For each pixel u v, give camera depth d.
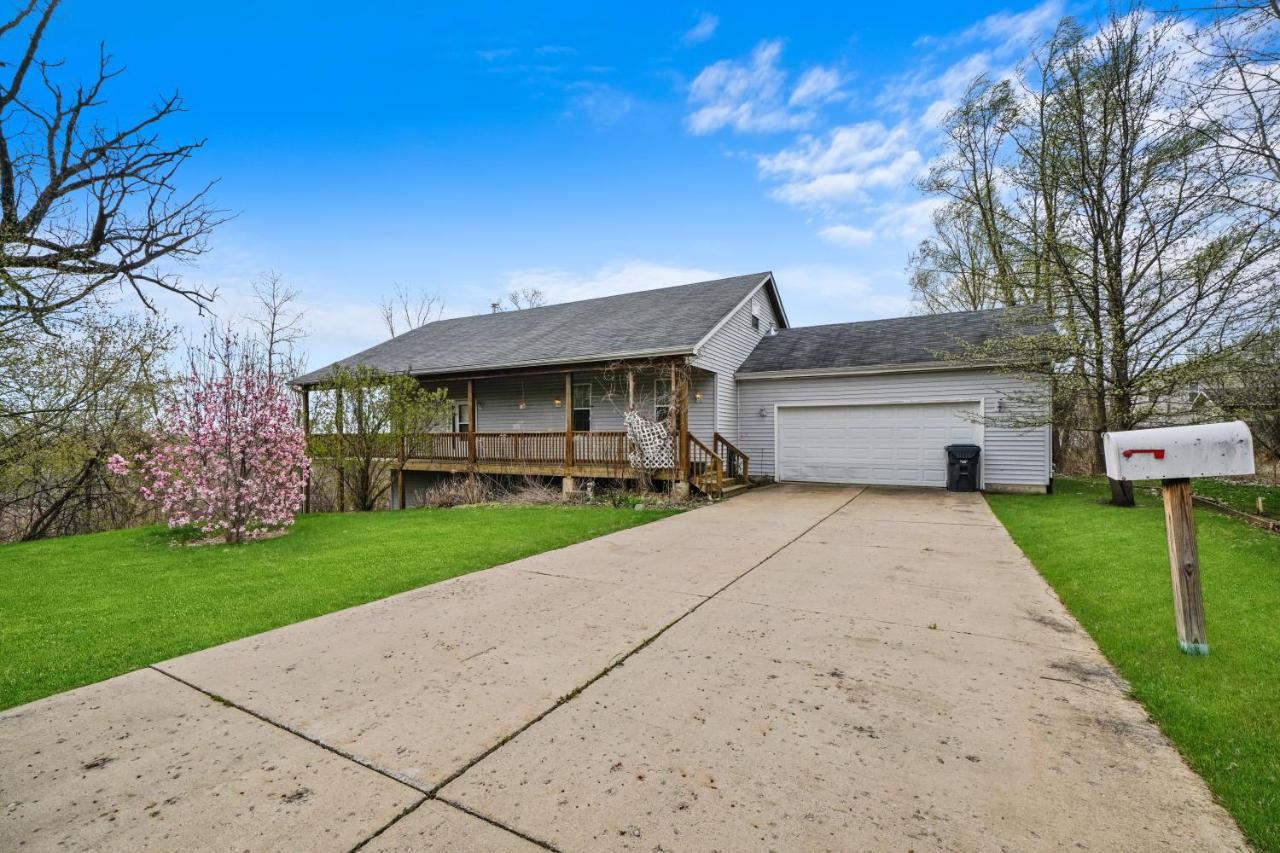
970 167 19.62
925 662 3.31
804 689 2.98
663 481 11.81
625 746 2.44
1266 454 12.81
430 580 5.36
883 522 8.12
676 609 4.35
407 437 13.02
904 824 1.94
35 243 9.32
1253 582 4.57
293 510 8.55
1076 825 1.93
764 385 13.92
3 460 10.27
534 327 15.59
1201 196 8.68
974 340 12.41
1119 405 9.45
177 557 6.64
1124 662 3.25
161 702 2.93
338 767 2.32
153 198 10.19
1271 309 8.20
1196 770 2.25
